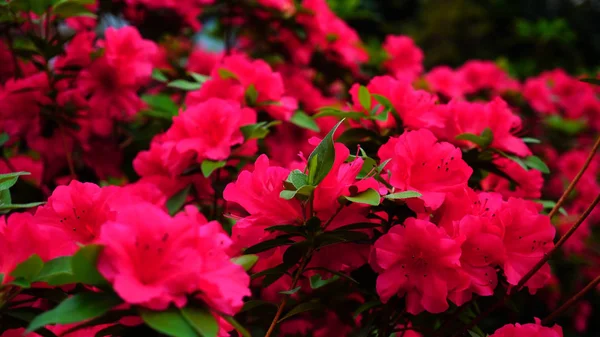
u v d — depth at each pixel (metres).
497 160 0.66
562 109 1.50
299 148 0.81
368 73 1.16
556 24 1.78
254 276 0.51
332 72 1.03
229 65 0.72
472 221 0.50
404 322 0.60
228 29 1.04
